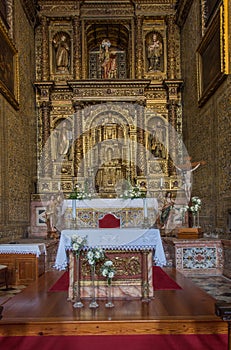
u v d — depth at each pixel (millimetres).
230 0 9289
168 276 9062
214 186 10844
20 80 12594
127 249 6625
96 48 16328
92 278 6352
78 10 14773
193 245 9906
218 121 10547
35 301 6633
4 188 10484
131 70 14852
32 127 14070
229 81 9594
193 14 13055
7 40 10797
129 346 4996
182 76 14859
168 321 5262
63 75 15078
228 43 9469
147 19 15195
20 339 5137
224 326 5215
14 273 8898
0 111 10297
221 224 10219
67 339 5133
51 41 15156
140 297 6719
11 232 10961
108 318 5406
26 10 13523
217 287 8047
